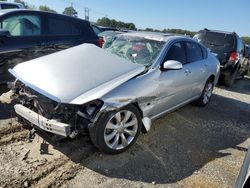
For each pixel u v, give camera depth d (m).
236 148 4.52
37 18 6.15
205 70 5.79
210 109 6.44
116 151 3.72
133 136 3.89
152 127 4.86
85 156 3.65
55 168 3.35
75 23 6.77
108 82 3.57
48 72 3.67
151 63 4.31
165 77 4.34
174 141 4.46
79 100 3.22
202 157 4.07
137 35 5.12
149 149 4.07
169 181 3.38
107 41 5.38
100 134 3.47
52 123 3.27
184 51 5.14
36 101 3.57
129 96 3.61
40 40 6.09
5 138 3.89
